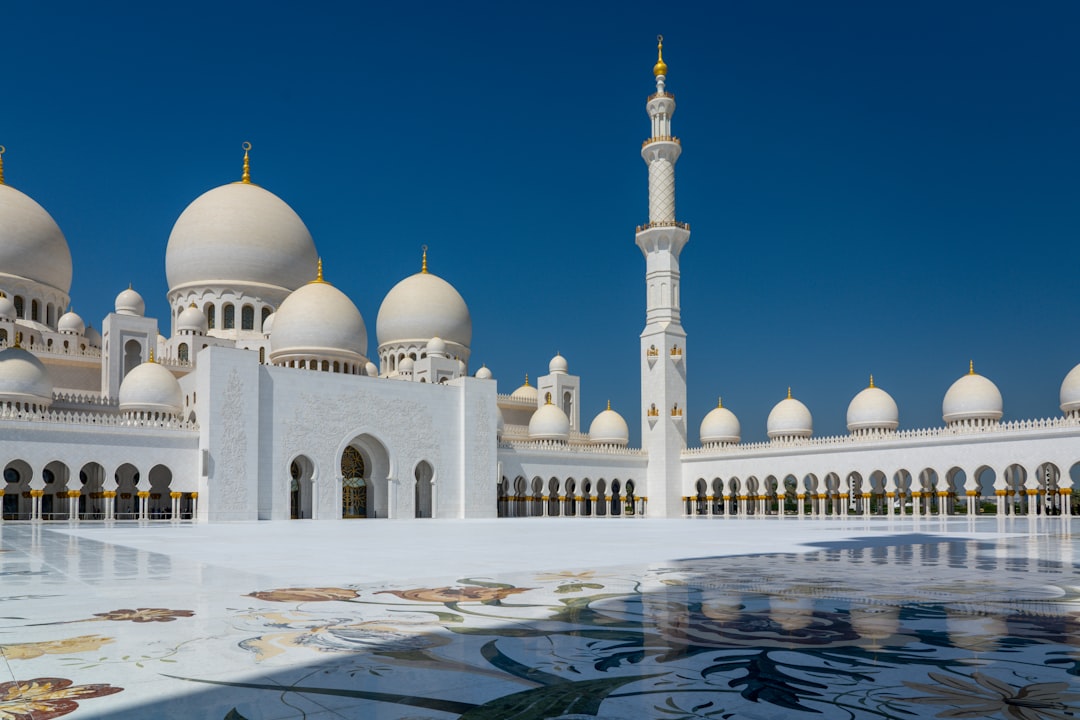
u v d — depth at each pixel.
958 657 9.48
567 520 69.44
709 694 7.91
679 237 92.38
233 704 7.62
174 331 86.88
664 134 90.94
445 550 27.72
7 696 7.91
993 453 68.88
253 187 90.75
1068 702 7.59
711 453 89.94
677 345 93.50
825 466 80.38
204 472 66.69
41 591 15.92
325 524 57.97
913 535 36.88
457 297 97.44
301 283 90.31
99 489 73.62
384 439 77.56
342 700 7.75
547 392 104.12
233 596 15.05
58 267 82.94
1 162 83.44
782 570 19.78
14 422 60.34
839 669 8.92
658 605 13.71
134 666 9.16
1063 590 15.56
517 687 8.22
